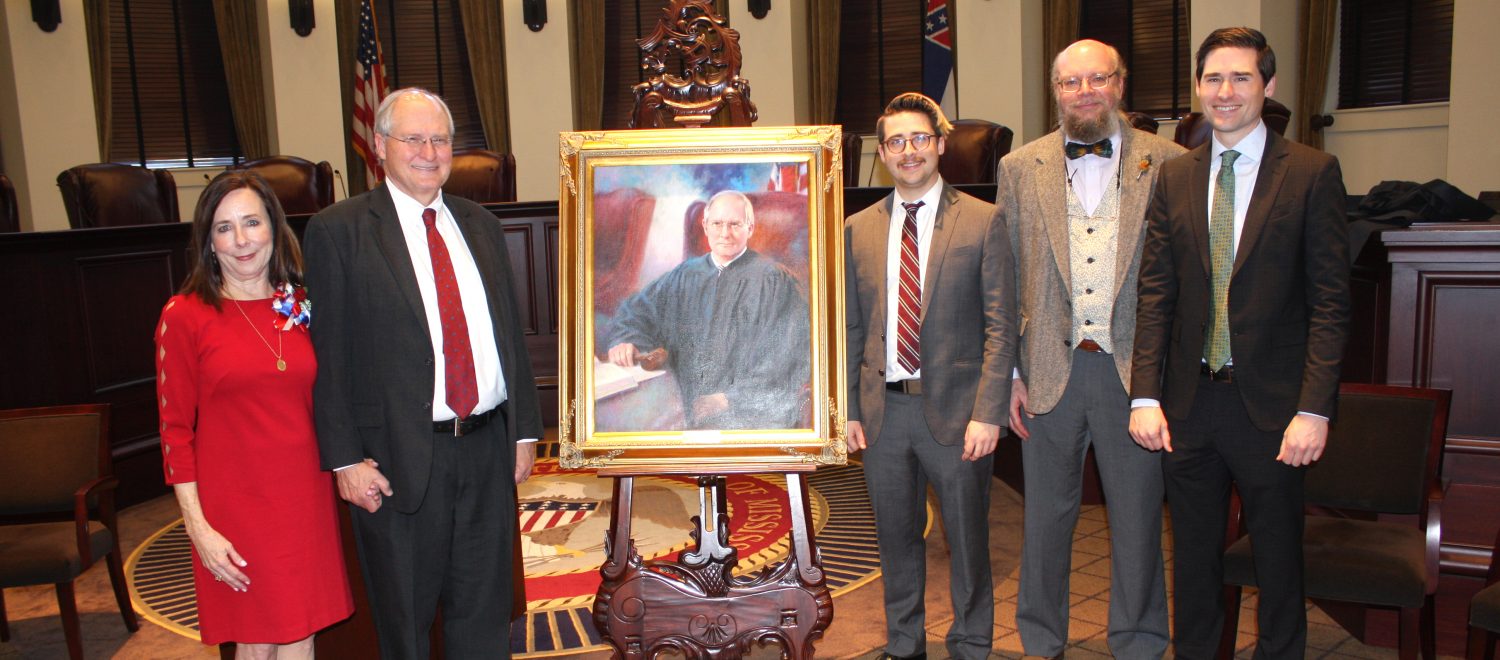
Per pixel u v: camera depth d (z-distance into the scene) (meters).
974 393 2.56
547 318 5.87
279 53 8.43
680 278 2.46
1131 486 2.56
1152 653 2.64
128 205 5.72
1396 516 3.00
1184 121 4.73
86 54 8.05
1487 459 2.88
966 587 2.69
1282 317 2.24
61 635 3.38
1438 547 2.52
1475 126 6.45
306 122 8.55
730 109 2.66
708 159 2.49
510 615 2.50
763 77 8.84
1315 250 2.20
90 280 4.74
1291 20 7.58
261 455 2.16
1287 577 2.34
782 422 2.41
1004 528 4.11
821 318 2.42
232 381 2.12
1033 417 2.65
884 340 2.63
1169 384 2.39
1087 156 2.56
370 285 2.24
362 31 7.49
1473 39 6.39
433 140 2.27
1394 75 7.45
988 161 5.72
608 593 2.59
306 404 2.22
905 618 2.78
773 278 2.45
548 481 4.94
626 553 2.59
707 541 2.59
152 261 5.08
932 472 2.64
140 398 4.98
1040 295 2.59
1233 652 2.66
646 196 2.49
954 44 8.69
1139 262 2.50
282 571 2.17
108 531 3.27
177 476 2.13
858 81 9.13
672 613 2.59
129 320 4.95
